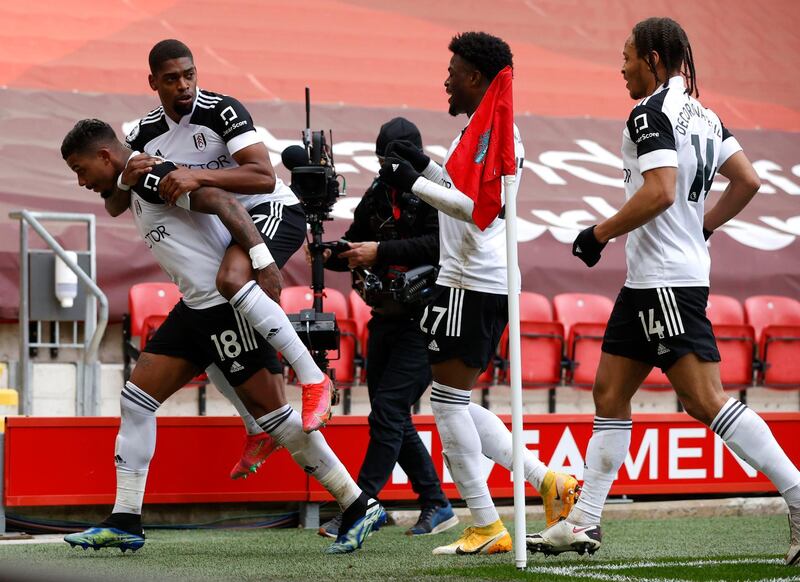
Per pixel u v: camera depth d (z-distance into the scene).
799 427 22.97
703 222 14.62
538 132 37.66
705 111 14.08
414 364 18.55
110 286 28.45
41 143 31.39
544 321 30.25
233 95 35.19
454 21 40.16
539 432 21.36
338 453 20.36
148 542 17.66
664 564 14.05
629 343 13.91
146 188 14.48
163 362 15.17
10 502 18.48
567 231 32.53
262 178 14.66
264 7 38.06
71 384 27.86
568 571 13.23
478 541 15.02
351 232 19.05
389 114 36.00
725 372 31.03
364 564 14.40
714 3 44.16
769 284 34.00
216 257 14.84
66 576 6.99
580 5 42.38
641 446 22.19
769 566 13.71
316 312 16.16
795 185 38.28
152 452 15.41
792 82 42.66
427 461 19.42
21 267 26.00
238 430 19.64
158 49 14.67
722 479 22.70
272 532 19.55
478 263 14.48
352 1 39.38
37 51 34.31
